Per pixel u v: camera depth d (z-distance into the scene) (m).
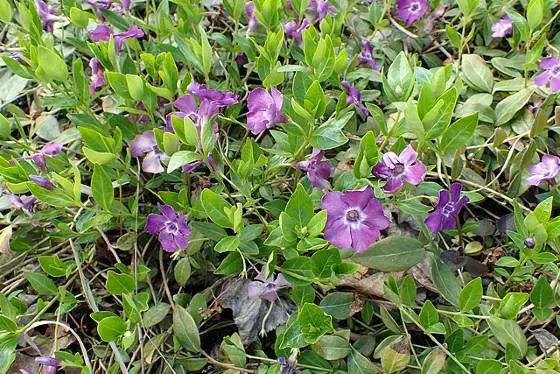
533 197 0.39
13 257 0.38
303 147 0.33
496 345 0.32
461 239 0.36
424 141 0.30
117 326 0.30
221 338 0.35
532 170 0.36
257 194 0.36
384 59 0.45
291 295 0.33
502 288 0.34
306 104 0.30
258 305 0.34
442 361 0.30
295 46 0.41
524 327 0.34
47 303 0.34
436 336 0.34
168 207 0.32
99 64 0.38
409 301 0.32
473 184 0.37
